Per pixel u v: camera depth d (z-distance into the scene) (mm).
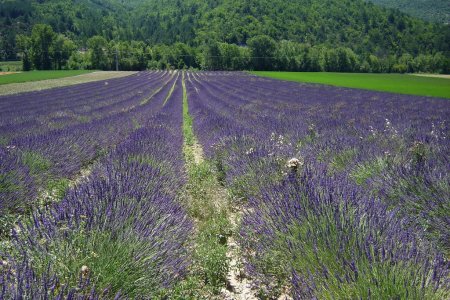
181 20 167750
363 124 11016
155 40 144125
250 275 3199
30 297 2082
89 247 2752
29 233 2875
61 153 7234
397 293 2264
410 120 11727
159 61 106688
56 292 2258
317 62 100562
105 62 100312
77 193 4125
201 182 6250
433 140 7418
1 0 176250
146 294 2646
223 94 26281
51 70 92375
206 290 3191
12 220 3887
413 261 2619
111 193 3957
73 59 101750
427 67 109312
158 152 6805
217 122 11445
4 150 6453
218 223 4332
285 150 6723
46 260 2523
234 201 5242
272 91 30078
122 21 191375
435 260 2654
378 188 4809
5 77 56938
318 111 15453
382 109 16453
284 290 3025
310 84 42531
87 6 199500
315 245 2918
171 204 4324
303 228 3258
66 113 14805
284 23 147875
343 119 12164
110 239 2963
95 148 8891
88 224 3111
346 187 4203
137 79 51750
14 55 125562
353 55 103000
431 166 5227
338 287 2479
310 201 3713
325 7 161375
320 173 4871
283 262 3070
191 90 31281
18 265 2404
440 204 4098
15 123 11617
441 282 2436
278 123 11195
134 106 17969
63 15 172500
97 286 2430
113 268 2629
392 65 108125
